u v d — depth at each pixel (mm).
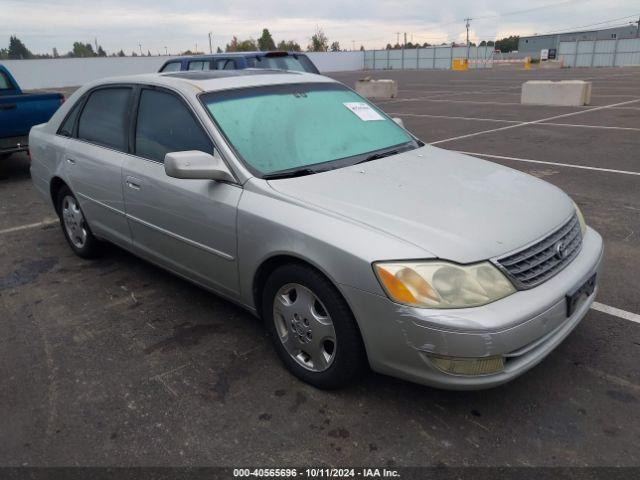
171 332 3625
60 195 4938
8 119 7812
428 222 2619
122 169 3902
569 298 2594
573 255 2861
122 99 4102
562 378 2969
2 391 3057
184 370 3193
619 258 4457
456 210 2756
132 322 3779
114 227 4234
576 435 2561
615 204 5914
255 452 2539
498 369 2410
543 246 2654
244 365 3221
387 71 52625
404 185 3049
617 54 51219
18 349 3484
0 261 4996
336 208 2750
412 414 2744
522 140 10188
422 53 57406
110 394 2998
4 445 2637
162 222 3633
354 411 2781
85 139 4473
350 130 3764
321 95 3953
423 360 2434
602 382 2926
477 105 17078
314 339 2854
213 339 3520
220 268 3307
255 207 2955
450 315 2334
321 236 2627
